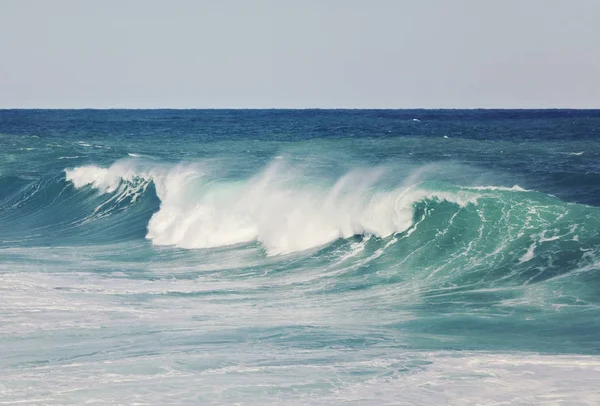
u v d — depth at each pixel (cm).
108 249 7631
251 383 3034
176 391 2938
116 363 3344
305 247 6762
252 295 5184
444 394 2864
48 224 9919
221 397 2870
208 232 7606
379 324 4166
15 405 2791
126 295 5075
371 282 5469
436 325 4088
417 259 5841
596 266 5053
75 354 3528
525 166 12656
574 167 12519
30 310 4478
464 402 2777
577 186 10006
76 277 5744
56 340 3812
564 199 9200
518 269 5266
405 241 6197
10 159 15588
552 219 5859
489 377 3042
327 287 5409
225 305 4822
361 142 18838
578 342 3647
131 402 2816
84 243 8188
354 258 6181
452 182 10031
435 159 14150
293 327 4100
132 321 4259
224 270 6247
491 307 4462
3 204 11675
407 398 2833
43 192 11519
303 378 3092
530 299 4578
